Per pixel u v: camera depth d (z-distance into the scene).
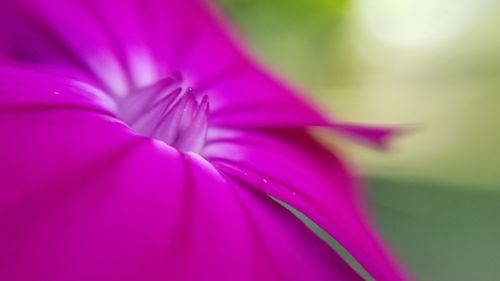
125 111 0.06
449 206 0.09
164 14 0.07
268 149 0.07
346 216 0.06
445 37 0.11
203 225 0.06
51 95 0.06
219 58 0.07
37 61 0.06
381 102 0.11
